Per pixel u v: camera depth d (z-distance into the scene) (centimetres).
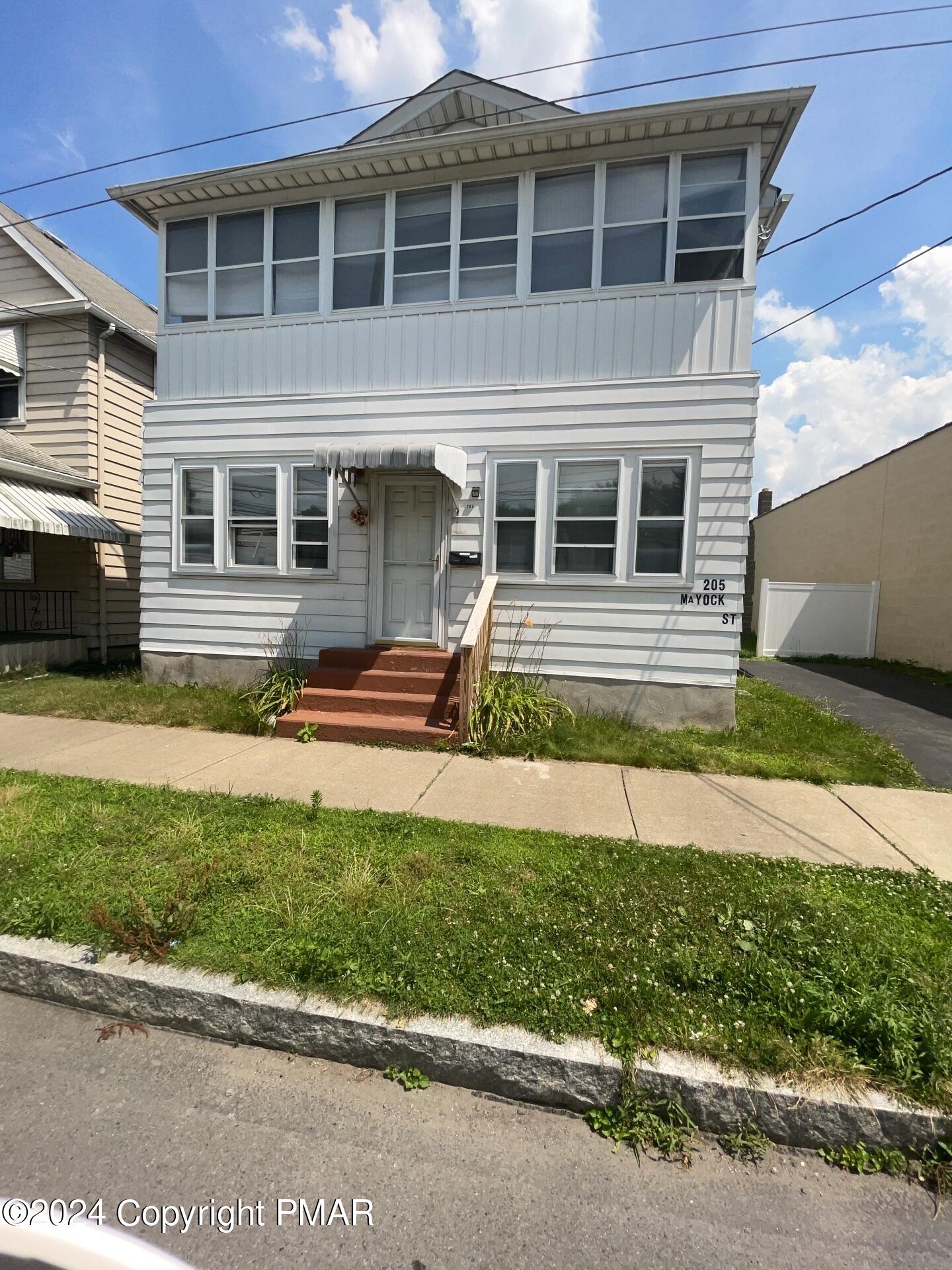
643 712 672
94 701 720
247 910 285
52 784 455
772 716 718
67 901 291
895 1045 211
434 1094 216
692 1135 201
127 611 1136
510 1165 190
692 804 455
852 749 595
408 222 716
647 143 644
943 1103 197
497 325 691
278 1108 208
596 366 669
